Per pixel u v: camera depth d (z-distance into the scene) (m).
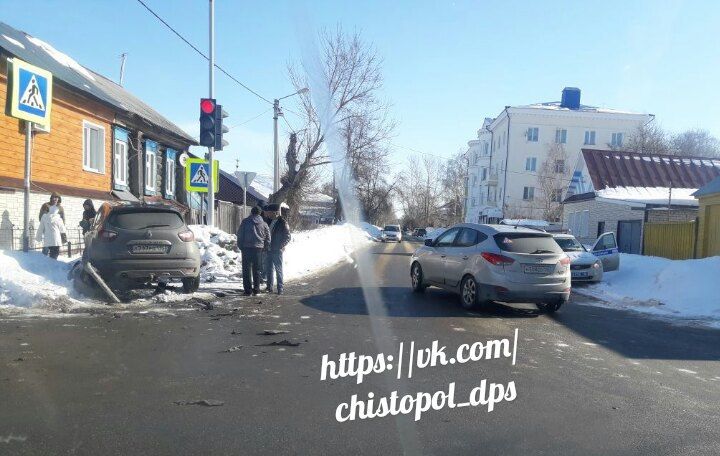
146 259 8.98
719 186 15.76
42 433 3.78
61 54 18.16
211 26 14.65
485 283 9.15
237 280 11.78
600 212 25.48
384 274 14.88
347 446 3.72
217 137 13.15
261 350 6.07
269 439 3.79
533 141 51.75
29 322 7.11
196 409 4.29
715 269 11.84
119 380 4.91
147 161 20.41
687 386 5.37
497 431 4.07
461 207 79.06
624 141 51.12
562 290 9.26
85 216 13.92
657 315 9.85
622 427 4.22
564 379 5.45
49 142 13.99
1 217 11.98
